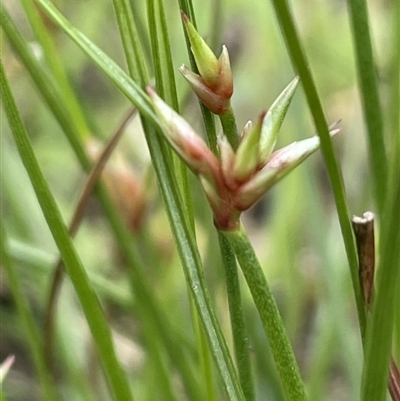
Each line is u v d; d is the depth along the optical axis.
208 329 0.06
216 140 0.06
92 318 0.07
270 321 0.06
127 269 0.09
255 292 0.06
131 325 0.15
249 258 0.06
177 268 0.14
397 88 0.08
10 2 0.16
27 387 0.15
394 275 0.06
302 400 0.06
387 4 0.14
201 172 0.06
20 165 0.15
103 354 0.07
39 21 0.10
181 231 0.06
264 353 0.11
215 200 0.06
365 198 0.11
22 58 0.08
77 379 0.12
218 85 0.06
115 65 0.06
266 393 0.12
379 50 0.15
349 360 0.11
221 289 0.12
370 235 0.06
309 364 0.15
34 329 0.09
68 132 0.09
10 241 0.11
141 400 0.13
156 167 0.06
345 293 0.13
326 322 0.12
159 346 0.11
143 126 0.06
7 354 0.16
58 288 0.09
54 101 0.08
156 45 0.06
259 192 0.06
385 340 0.06
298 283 0.14
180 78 0.12
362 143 0.16
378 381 0.06
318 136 0.06
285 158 0.06
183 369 0.09
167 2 0.15
